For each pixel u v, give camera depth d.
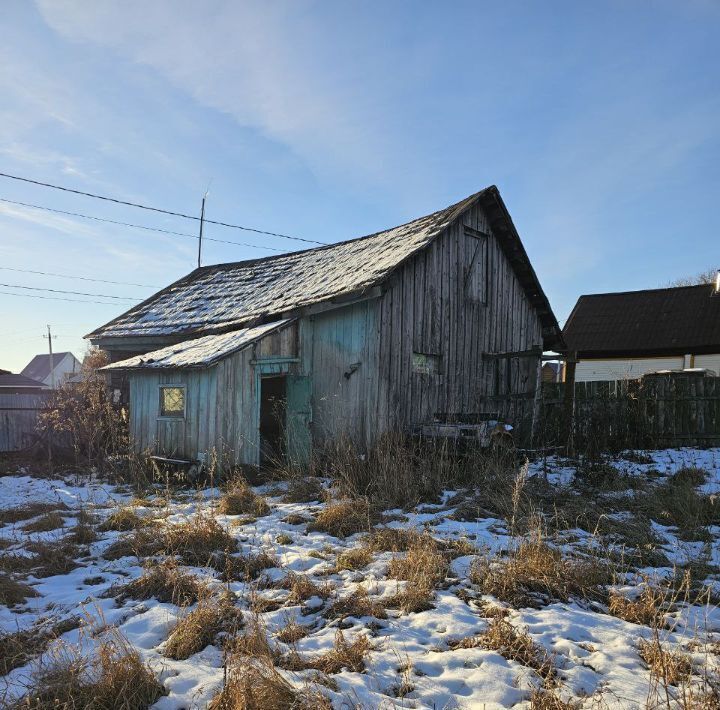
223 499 7.66
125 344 14.98
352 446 9.25
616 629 3.92
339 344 10.98
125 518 6.79
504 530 6.26
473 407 12.72
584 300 28.11
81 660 3.26
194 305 15.16
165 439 10.91
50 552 5.61
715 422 12.69
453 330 12.30
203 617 3.83
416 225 13.21
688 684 3.13
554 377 28.62
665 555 5.49
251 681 2.91
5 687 3.14
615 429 11.59
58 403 13.48
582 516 6.66
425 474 8.27
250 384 10.35
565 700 2.99
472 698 3.06
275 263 16.39
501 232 13.66
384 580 4.83
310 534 6.25
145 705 2.97
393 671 3.34
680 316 24.20
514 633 3.75
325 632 3.88
